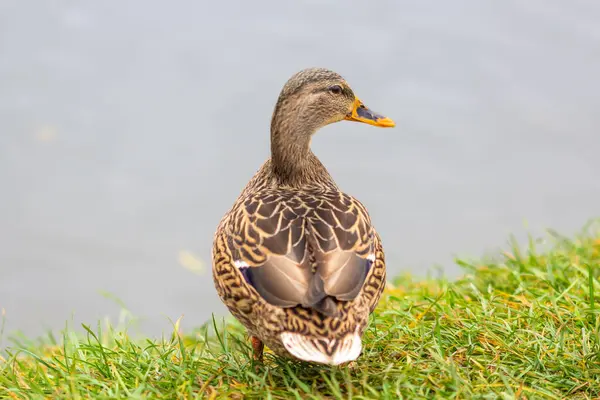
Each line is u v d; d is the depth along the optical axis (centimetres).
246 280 756
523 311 928
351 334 718
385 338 891
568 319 889
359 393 752
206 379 816
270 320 734
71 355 921
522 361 821
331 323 711
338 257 731
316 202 806
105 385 787
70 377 786
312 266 726
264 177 962
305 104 944
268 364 867
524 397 748
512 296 977
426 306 991
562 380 788
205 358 867
